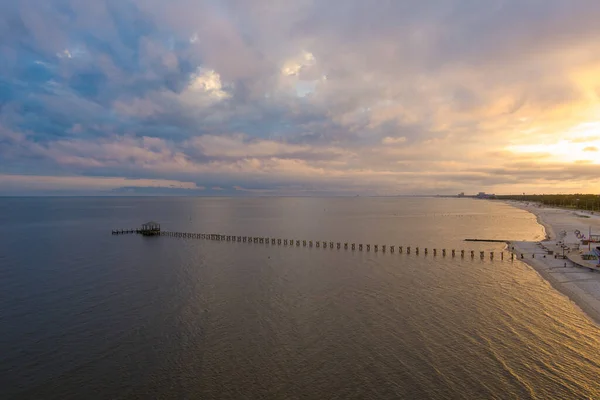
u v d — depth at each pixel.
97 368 32.66
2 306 48.44
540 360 32.62
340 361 33.09
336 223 177.75
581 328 39.25
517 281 59.25
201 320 43.06
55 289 56.19
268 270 69.31
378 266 72.75
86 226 155.50
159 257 83.31
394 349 35.12
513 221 182.62
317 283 59.16
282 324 41.56
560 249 85.56
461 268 70.19
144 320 43.25
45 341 37.97
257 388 29.33
